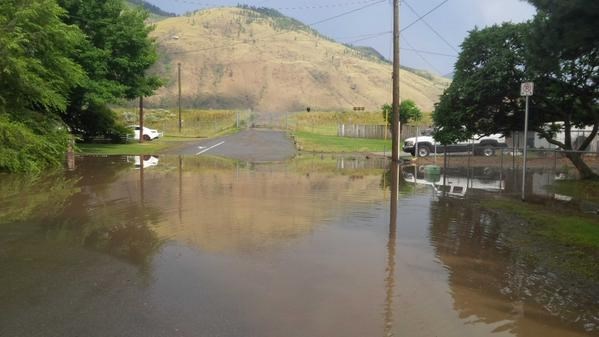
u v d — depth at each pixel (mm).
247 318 4734
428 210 10836
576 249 7449
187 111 81562
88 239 7691
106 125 36438
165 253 6941
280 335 4387
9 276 5902
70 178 15586
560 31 9516
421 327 4633
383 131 52938
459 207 11273
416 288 5676
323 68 174500
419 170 20672
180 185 14258
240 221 9219
